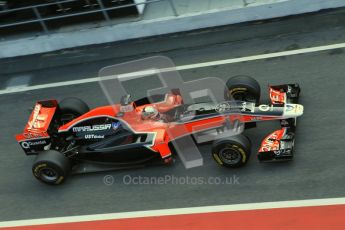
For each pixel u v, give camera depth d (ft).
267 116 63.98
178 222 60.18
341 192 58.23
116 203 64.59
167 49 91.81
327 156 62.64
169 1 95.45
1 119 85.20
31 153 71.26
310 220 56.39
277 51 83.51
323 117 68.28
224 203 60.80
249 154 61.72
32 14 100.17
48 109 71.56
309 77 76.18
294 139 65.46
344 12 86.69
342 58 77.87
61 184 68.80
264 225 57.16
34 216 65.92
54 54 99.40
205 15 92.02
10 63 100.22
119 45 96.53
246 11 90.38
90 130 67.67
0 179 72.59
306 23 87.35
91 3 97.30
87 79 89.76
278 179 61.62
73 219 64.18
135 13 97.81
